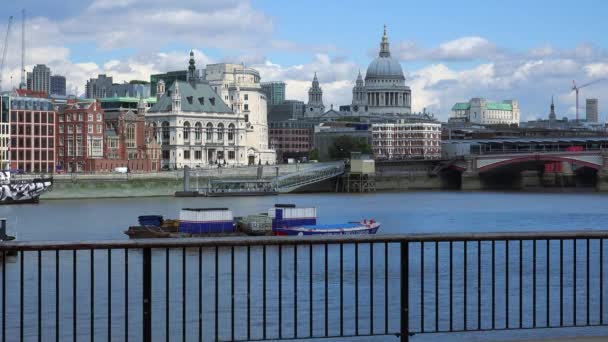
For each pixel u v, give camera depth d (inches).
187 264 3909.9
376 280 3376.0
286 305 2834.6
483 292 3075.8
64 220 7003.0
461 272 3587.6
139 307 2864.2
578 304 2834.6
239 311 2755.9
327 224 6368.1
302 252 4404.5
